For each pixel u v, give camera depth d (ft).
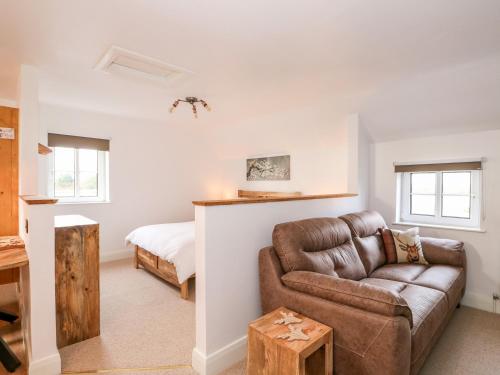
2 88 10.28
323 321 5.41
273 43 6.86
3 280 8.57
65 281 7.26
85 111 13.84
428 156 10.98
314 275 5.96
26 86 8.21
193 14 5.68
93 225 7.68
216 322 6.27
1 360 6.43
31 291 5.89
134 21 5.95
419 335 5.43
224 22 5.98
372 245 9.44
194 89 10.24
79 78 9.27
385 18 5.83
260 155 16.72
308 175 14.35
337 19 5.87
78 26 6.15
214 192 19.25
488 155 9.69
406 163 11.48
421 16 5.76
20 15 5.74
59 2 5.32
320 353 5.40
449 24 6.06
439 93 9.23
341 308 5.22
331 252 7.57
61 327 7.21
